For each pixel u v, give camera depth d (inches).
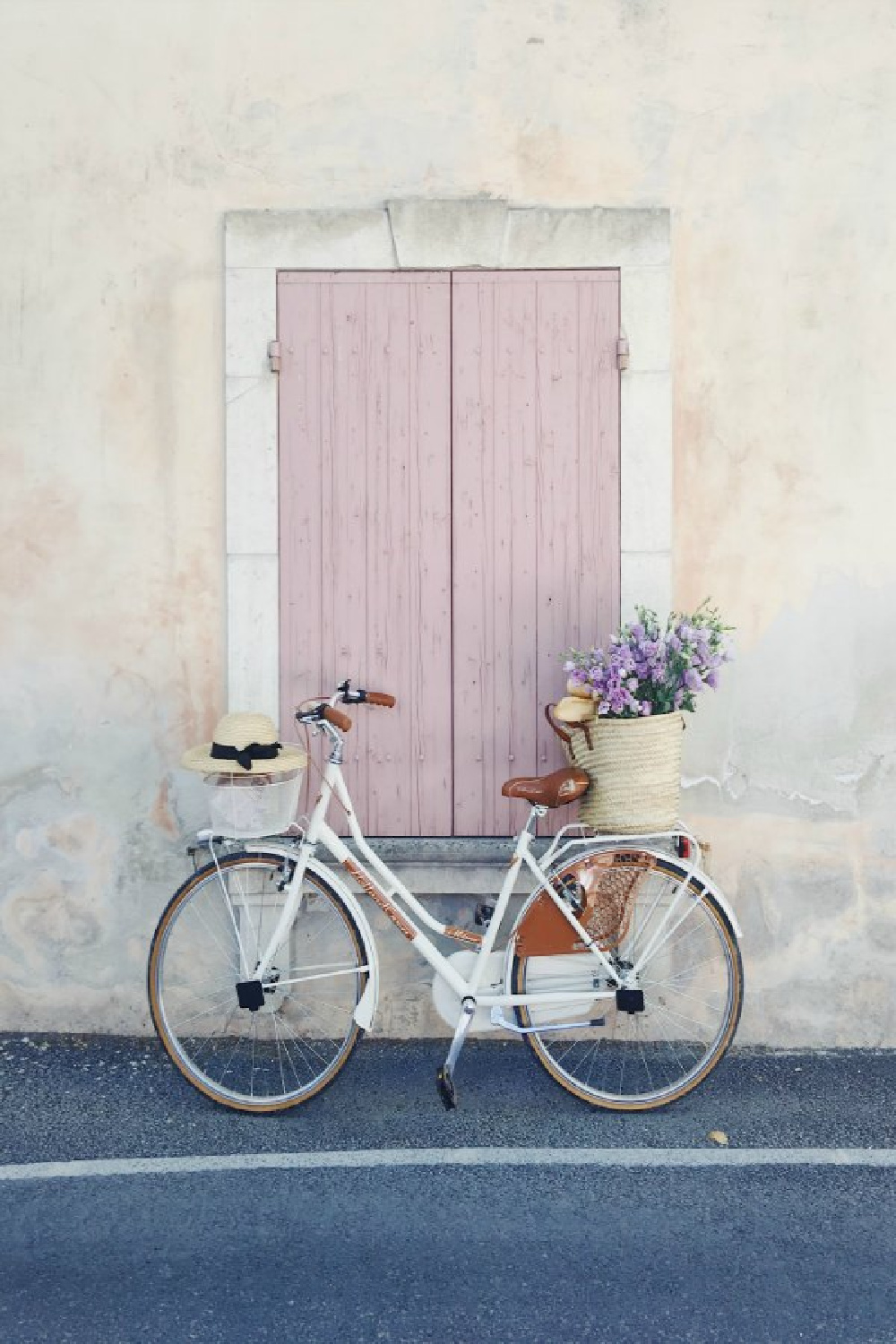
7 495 174.7
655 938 157.3
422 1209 131.3
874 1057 171.9
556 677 175.0
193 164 172.7
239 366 172.7
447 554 174.9
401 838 175.8
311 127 172.1
